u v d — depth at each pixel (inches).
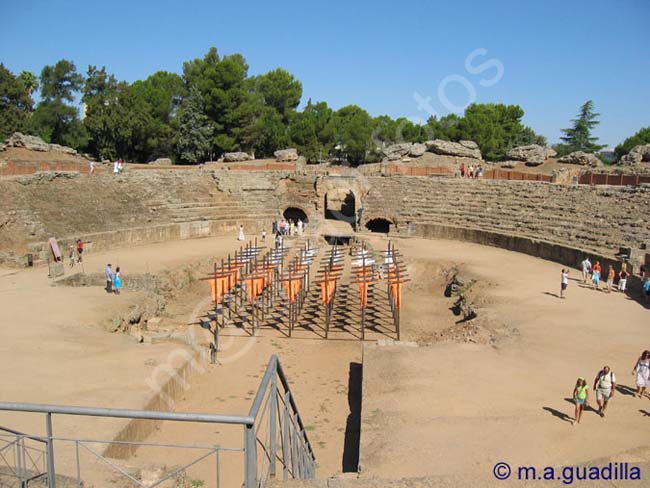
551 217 1991.9
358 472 574.6
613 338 1023.6
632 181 2084.2
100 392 791.7
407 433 660.7
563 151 3927.2
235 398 939.3
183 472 538.3
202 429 804.0
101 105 3068.4
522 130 3946.9
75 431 657.6
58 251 1692.9
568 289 1411.2
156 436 771.4
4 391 777.6
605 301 1291.8
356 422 868.6
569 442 627.8
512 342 1009.5
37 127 3070.9
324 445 788.6
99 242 1920.5
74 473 520.7
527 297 1339.8
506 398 762.8
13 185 1870.1
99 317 1180.5
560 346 982.4
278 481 362.6
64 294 1359.5
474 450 612.4
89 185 2165.4
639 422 680.4
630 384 807.1
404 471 570.9
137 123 3056.1
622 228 1712.6
